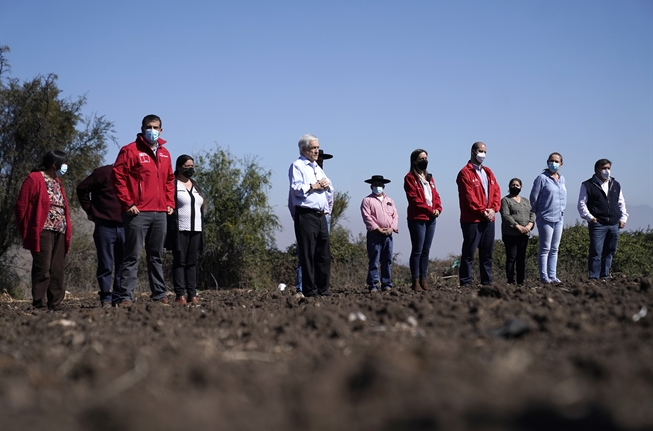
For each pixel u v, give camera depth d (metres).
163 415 2.40
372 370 2.76
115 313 6.44
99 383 3.04
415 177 9.84
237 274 19.23
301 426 2.29
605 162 11.41
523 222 11.66
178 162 9.01
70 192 18.94
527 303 5.37
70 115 18.98
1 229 17.97
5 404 2.74
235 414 2.44
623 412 2.27
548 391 2.54
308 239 8.55
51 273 8.65
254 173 19.56
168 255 18.78
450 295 7.27
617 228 11.71
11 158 18.22
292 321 4.94
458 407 2.35
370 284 10.92
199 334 4.63
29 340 4.70
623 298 5.41
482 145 9.98
